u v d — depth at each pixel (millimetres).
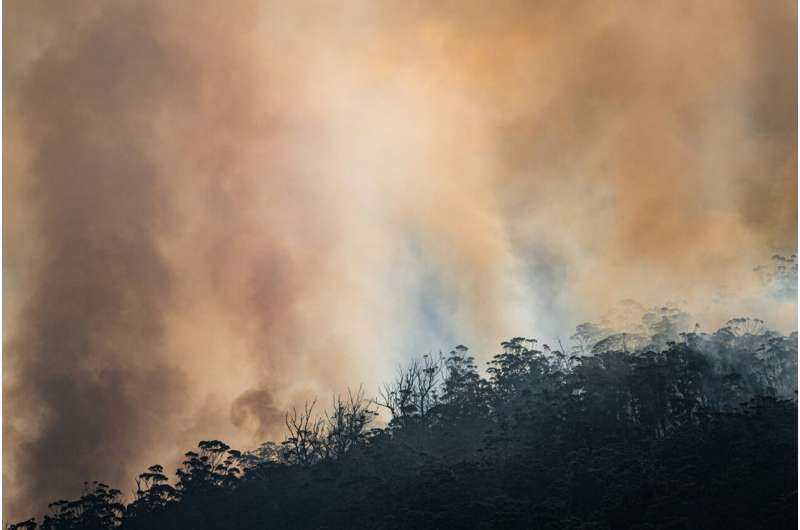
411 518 128375
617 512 124000
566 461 140750
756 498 121750
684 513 121312
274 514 148625
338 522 139625
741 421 140000
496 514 125750
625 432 148250
